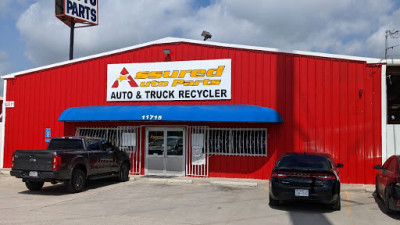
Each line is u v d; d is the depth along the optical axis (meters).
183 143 16.41
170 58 16.62
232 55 15.84
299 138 14.85
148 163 16.81
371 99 14.34
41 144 18.23
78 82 17.86
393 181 8.84
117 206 10.01
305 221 8.44
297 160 9.93
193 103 16.17
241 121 14.25
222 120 14.39
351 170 14.32
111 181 14.95
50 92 18.30
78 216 8.71
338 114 14.59
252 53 15.60
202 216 8.86
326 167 9.59
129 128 17.06
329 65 14.82
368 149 14.23
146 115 15.14
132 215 8.90
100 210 9.46
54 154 11.45
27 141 18.50
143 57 17.03
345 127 14.49
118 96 17.14
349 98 14.53
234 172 15.59
